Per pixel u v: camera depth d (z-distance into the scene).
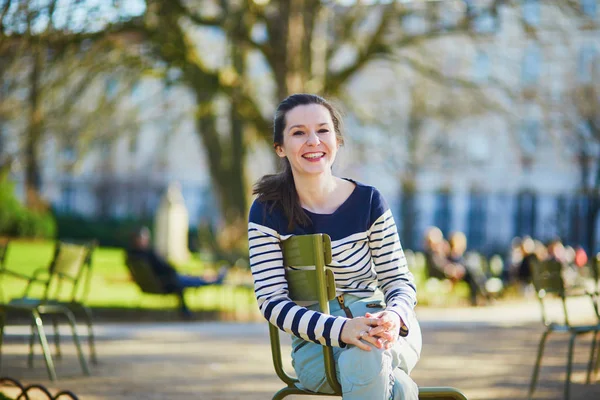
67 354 9.19
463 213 46.34
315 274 3.36
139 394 6.67
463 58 22.36
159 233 26.61
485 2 17.91
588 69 28.77
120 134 19.73
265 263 3.46
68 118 16.91
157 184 52.03
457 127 25.36
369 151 25.14
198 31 20.23
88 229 36.44
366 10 19.41
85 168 51.28
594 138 29.42
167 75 18.89
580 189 35.91
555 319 14.13
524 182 44.62
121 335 11.16
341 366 3.19
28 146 15.96
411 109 24.81
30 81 14.66
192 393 6.77
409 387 3.24
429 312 16.19
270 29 18.61
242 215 23.30
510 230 45.34
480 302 19.09
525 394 6.82
